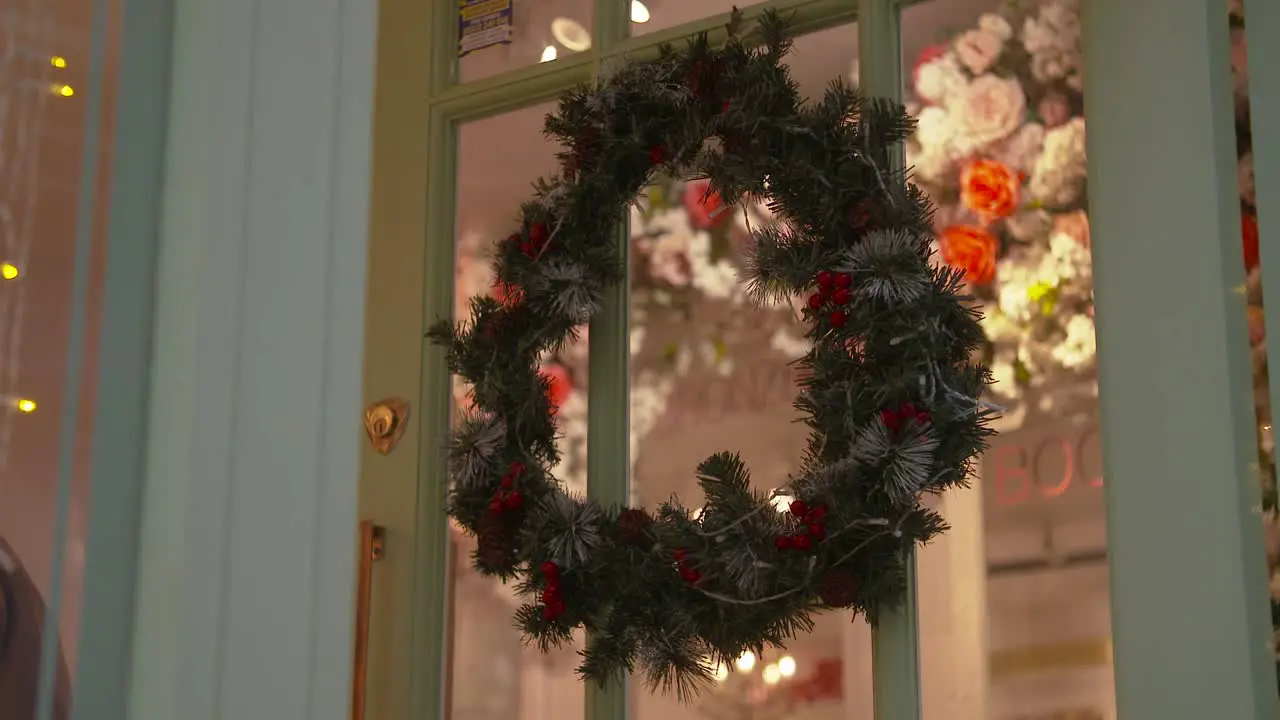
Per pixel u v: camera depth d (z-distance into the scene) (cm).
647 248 175
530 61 187
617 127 166
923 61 159
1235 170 132
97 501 58
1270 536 126
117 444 59
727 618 147
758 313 165
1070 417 144
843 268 144
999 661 144
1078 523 142
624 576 152
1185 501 127
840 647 154
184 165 61
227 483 59
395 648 178
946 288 142
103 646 57
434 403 183
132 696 57
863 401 142
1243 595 122
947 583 149
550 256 167
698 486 166
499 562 160
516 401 166
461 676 178
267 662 59
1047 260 148
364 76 68
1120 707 129
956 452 139
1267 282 122
